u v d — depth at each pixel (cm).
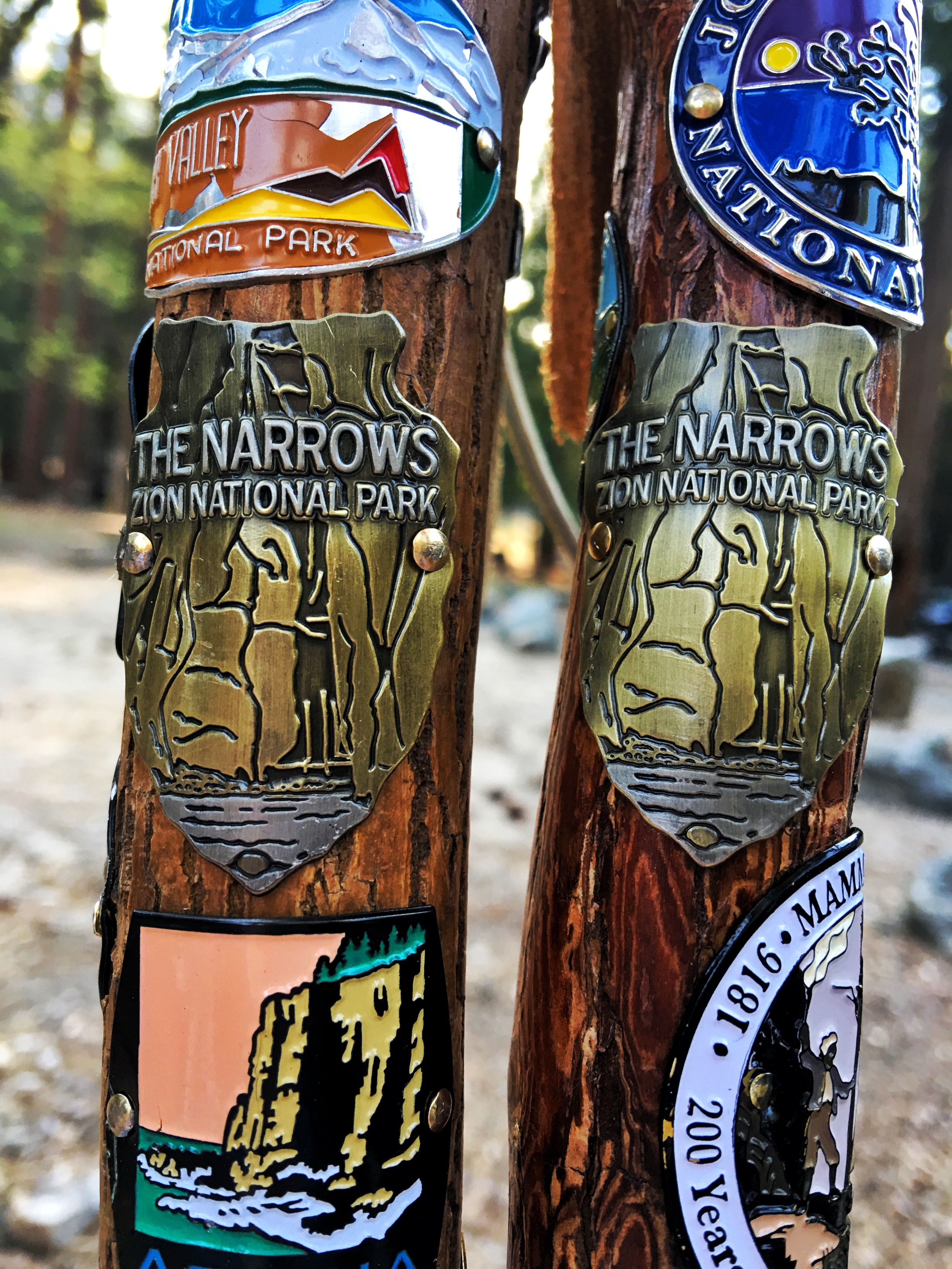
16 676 487
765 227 55
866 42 56
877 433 57
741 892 55
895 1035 235
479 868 301
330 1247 53
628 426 57
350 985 53
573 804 60
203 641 53
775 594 54
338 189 53
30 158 955
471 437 58
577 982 59
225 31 54
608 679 57
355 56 53
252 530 52
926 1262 163
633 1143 57
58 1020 204
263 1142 53
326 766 53
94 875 272
